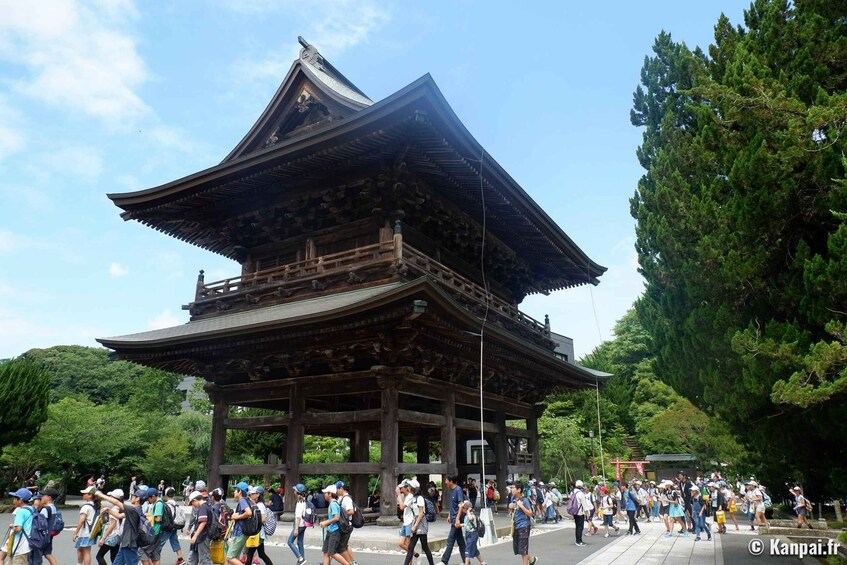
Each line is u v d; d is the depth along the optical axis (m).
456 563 15.65
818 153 12.91
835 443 14.55
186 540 21.28
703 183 17.69
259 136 27.73
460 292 24.20
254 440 51.28
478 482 29.30
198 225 28.41
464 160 22.12
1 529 29.06
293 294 23.81
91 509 13.38
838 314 12.55
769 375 13.44
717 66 19.03
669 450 67.94
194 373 28.06
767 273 14.93
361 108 24.23
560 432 61.88
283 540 19.52
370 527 19.58
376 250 23.23
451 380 24.06
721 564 16.66
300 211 25.61
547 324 34.59
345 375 21.61
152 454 53.31
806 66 15.02
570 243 31.88
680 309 17.88
